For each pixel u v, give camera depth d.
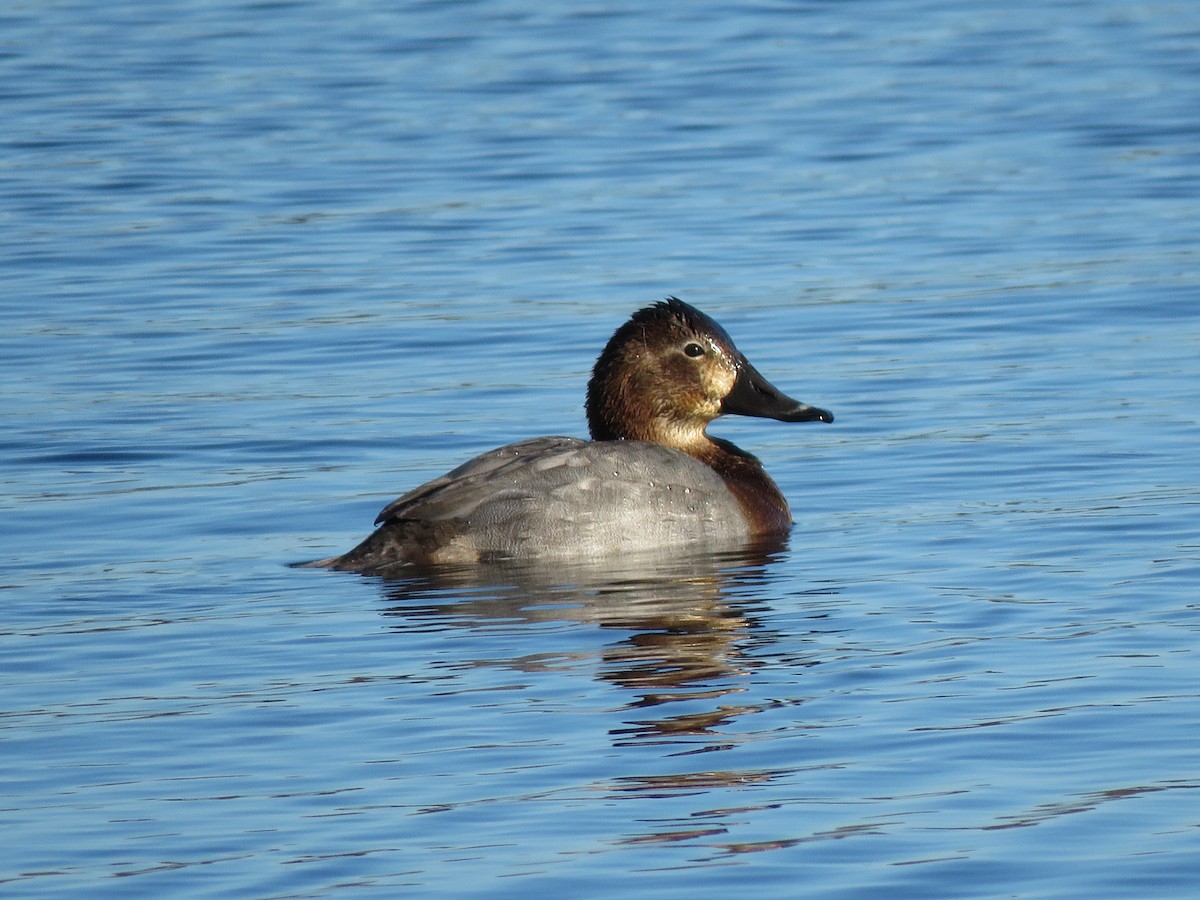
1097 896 7.53
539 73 31.52
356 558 12.68
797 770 8.82
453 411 16.69
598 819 8.33
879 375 17.56
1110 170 25.00
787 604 11.58
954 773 8.73
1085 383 17.00
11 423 16.36
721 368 14.66
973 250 21.66
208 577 12.43
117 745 9.32
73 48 34.03
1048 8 36.34
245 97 30.09
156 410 16.73
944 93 29.58
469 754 9.09
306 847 8.11
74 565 12.72
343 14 36.97
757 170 25.53
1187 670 9.98
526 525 12.93
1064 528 13.01
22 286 20.86
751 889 7.65
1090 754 8.91
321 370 17.98
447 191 24.70
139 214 23.77
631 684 10.03
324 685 10.15
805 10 36.62
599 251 21.94
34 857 8.07
